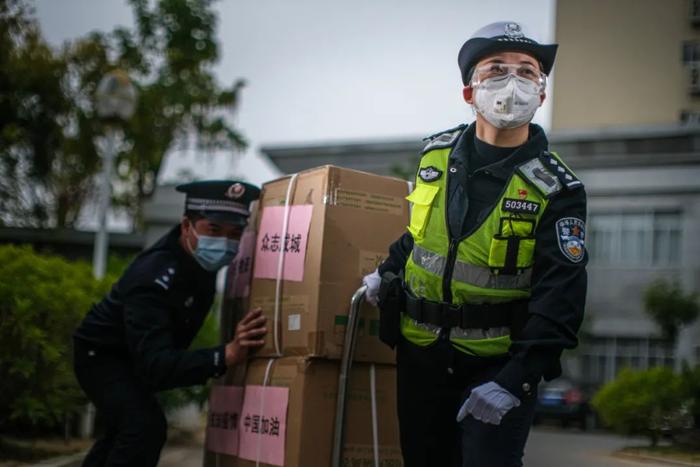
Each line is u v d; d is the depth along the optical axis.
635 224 22.27
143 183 22.20
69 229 16.67
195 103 22.02
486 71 2.94
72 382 6.68
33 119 19.34
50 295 6.42
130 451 3.99
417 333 3.04
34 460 6.55
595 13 26.23
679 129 21.64
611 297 22.28
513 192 2.86
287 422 3.53
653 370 11.67
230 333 4.10
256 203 4.03
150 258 4.00
